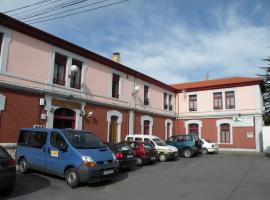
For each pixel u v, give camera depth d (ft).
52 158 29.37
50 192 24.61
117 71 62.59
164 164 47.37
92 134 32.07
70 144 28.30
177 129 91.56
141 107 71.00
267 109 93.50
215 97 86.94
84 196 23.45
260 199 22.58
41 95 43.75
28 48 42.22
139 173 36.70
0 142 37.22
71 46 49.55
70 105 48.85
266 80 94.27
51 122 44.70
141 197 23.26
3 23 38.55
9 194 23.58
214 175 35.17
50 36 45.42
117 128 61.41
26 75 41.50
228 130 82.64
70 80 49.67
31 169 32.73
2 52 38.45
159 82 80.23
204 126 86.84
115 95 62.08
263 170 39.81
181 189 26.48
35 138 32.65
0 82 37.40
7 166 22.12
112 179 31.71
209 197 23.29
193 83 98.68
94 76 55.36
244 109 80.33
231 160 54.29
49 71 45.42
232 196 23.58
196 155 65.72
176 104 93.30
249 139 78.07
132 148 43.47
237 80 84.79
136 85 69.62
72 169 26.91
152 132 75.56
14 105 39.45
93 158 27.02
